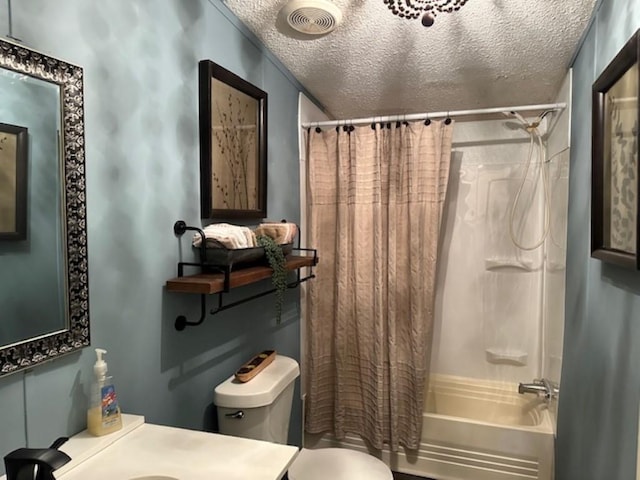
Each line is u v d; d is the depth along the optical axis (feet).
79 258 3.16
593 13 4.85
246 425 4.67
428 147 7.12
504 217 8.56
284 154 6.77
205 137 4.59
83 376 3.26
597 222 4.42
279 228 5.60
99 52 3.34
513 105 8.11
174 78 4.18
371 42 5.75
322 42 5.81
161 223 4.04
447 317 8.98
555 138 7.24
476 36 5.50
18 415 2.81
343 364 7.68
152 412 3.96
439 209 7.16
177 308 4.30
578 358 5.47
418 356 7.29
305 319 7.79
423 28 5.34
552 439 6.81
